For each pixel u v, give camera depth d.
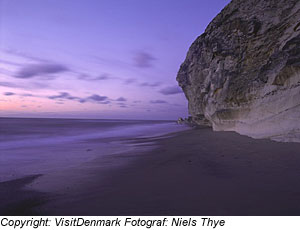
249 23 10.05
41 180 5.35
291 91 7.39
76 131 30.47
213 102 14.58
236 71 11.20
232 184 3.84
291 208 2.73
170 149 9.33
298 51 7.11
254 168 4.83
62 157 9.18
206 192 3.54
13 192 4.36
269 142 7.65
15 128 37.12
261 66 9.33
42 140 18.00
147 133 23.55
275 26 8.85
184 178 4.52
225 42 11.77
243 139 9.31
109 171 5.94
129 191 3.96
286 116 7.46
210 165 5.53
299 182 3.65
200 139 11.73
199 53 18.91
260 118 8.98
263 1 9.48
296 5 7.96
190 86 25.42
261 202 2.97
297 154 5.58
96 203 3.48
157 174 5.10
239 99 10.74
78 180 5.14
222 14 12.26
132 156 8.36
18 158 9.05
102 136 21.61
